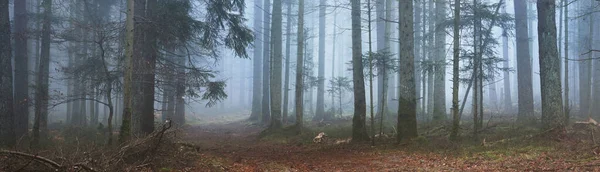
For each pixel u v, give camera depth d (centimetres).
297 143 1585
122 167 761
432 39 2214
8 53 1296
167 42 1385
